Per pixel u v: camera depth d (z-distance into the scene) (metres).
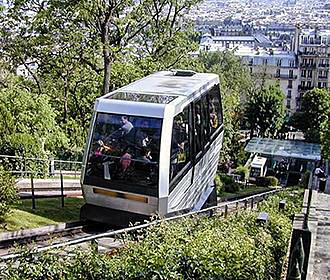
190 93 13.33
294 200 15.01
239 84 71.44
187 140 13.03
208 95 15.48
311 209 11.25
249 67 91.12
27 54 28.05
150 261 6.75
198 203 14.62
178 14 32.09
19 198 13.18
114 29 28.44
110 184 11.81
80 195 16.20
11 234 10.42
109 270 6.65
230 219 11.27
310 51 97.94
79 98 30.92
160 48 32.09
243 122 74.75
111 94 12.67
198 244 7.65
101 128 12.05
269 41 137.00
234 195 33.69
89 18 26.47
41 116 20.73
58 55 28.31
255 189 42.03
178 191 12.40
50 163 20.67
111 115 12.00
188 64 33.28
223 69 70.62
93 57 28.56
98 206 12.12
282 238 9.88
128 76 29.56
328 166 61.22
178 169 12.34
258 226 10.37
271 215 11.56
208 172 15.84
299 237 6.66
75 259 6.80
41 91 29.55
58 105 30.89
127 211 11.87
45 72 29.72
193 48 33.03
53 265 6.52
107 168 11.88
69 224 11.86
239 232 9.31
